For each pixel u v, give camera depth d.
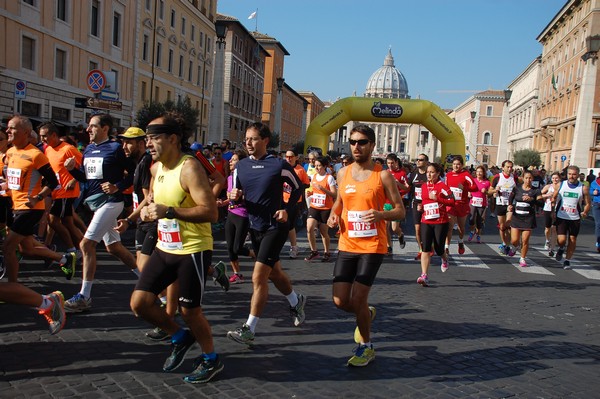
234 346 5.25
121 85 34.34
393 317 6.65
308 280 8.66
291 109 101.50
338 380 4.53
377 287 8.43
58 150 7.96
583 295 8.66
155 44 39.09
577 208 11.20
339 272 4.84
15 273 6.12
